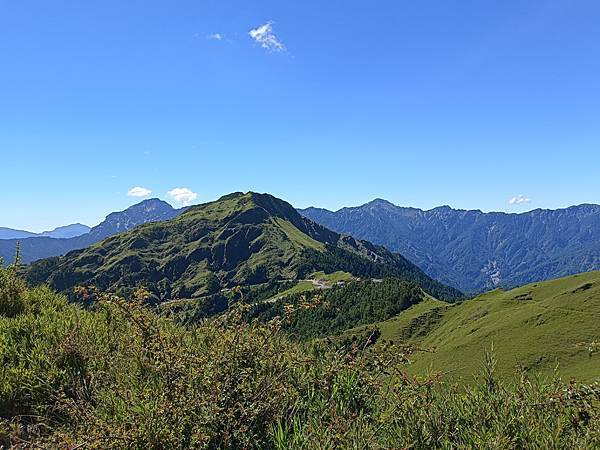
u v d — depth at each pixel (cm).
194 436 336
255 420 379
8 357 540
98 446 332
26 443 393
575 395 373
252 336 445
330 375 438
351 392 430
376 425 386
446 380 443
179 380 387
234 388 381
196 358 411
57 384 486
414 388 412
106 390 452
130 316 486
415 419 384
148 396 388
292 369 456
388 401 423
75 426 397
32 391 464
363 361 446
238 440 356
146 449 335
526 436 355
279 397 399
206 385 379
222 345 436
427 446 359
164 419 348
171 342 453
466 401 406
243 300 496
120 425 357
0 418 427
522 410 385
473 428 371
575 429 362
